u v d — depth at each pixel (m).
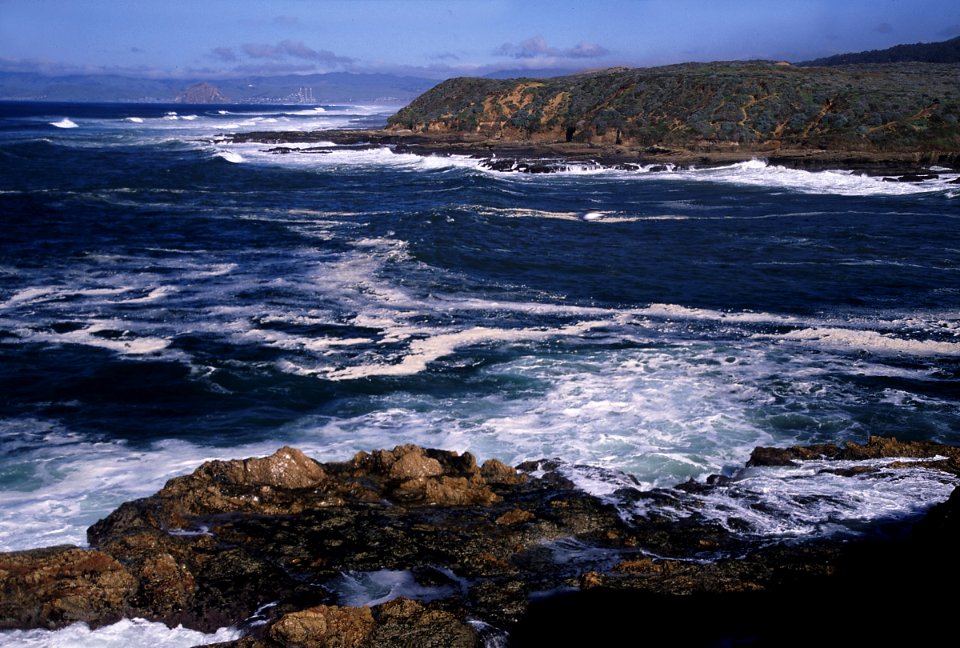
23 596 7.20
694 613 7.26
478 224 28.98
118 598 7.33
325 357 15.38
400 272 22.16
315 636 6.69
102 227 28.52
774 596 7.48
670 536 8.80
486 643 6.84
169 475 10.59
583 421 12.47
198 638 7.05
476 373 14.56
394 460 10.52
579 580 7.82
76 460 11.07
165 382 14.12
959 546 7.40
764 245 26.28
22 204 32.56
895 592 7.41
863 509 9.34
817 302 19.47
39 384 13.96
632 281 21.61
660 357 15.37
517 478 10.40
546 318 18.03
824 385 13.96
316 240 26.58
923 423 12.47
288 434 12.14
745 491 9.93
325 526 8.96
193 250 24.98
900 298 19.77
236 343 16.17
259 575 7.90
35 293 19.64
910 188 40.19
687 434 12.01
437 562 8.23
